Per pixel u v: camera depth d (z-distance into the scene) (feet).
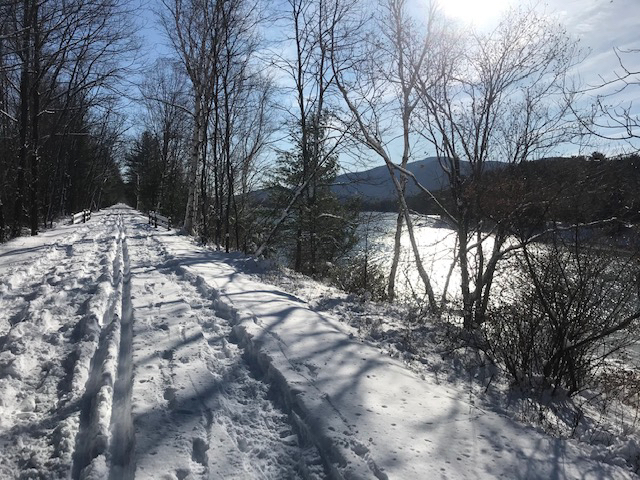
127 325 21.45
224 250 57.88
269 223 64.75
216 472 10.34
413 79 35.83
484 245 37.42
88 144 148.66
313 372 15.65
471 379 18.01
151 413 12.58
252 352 17.87
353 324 24.07
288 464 11.10
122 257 45.47
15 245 51.26
